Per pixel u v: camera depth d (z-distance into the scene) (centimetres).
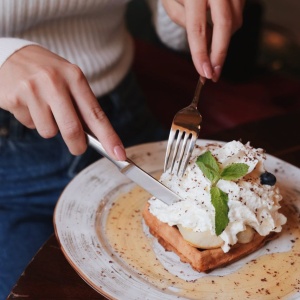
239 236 51
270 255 53
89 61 77
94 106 51
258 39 127
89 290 49
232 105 106
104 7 76
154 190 52
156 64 112
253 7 121
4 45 57
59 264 51
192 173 53
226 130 74
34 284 49
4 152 75
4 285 64
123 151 50
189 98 105
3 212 73
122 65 84
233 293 48
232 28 61
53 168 76
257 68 133
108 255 51
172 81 108
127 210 57
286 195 60
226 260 51
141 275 49
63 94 50
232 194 51
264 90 121
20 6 69
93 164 61
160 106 104
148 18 145
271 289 48
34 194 75
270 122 76
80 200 57
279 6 161
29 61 54
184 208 51
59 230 52
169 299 46
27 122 56
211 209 50
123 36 85
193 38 58
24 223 72
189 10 59
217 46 59
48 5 70
